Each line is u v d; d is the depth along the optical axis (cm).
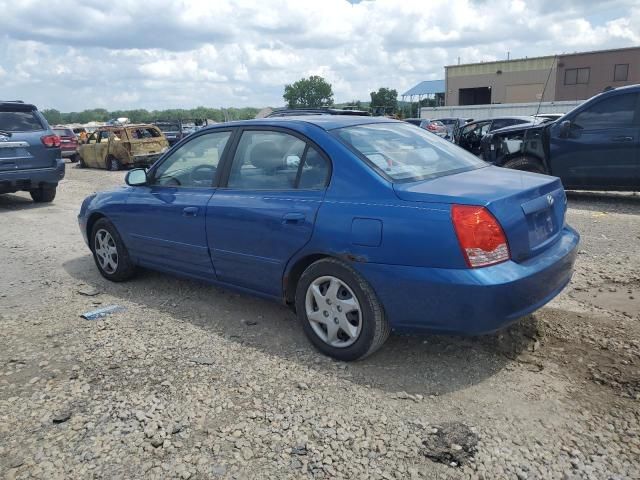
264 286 414
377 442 288
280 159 405
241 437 296
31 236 812
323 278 369
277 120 426
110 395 342
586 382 337
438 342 396
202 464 276
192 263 468
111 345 414
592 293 486
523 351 379
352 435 294
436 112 4297
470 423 301
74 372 373
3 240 790
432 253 319
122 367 378
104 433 304
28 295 539
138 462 279
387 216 335
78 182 1543
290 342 408
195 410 322
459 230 313
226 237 425
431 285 320
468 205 316
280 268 394
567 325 416
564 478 257
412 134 439
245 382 353
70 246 739
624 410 306
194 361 383
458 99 6025
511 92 5609
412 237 324
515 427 296
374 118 451
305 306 383
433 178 369
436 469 267
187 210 454
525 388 333
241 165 432
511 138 1012
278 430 301
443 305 320
